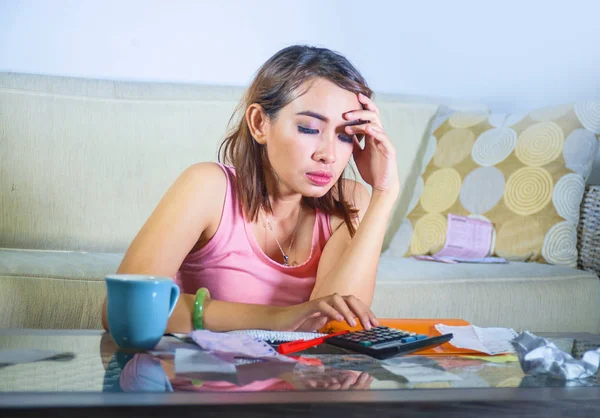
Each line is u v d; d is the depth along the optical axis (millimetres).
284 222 1399
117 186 2166
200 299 1062
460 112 2488
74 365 759
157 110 2234
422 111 2537
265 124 1251
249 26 2592
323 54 1246
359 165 1368
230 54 2580
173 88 2295
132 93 2246
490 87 2756
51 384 670
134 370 743
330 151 1212
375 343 905
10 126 2086
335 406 637
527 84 2779
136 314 840
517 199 2154
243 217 1350
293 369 778
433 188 2330
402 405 656
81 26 2426
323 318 1066
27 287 1580
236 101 2318
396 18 2715
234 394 651
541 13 2766
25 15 2373
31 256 1794
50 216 2098
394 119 2490
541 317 1897
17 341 881
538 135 2211
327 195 1431
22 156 2088
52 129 2123
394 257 2184
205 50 2553
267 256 1372
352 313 1039
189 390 663
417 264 1992
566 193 2107
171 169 2213
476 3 2756
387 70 2721
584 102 2215
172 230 1229
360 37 2691
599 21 2777
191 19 2531
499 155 2246
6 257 1722
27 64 2385
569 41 2777
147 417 601
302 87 1202
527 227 2111
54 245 2107
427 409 663
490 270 1933
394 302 1774
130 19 2471
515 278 1913
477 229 2156
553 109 2268
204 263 1358
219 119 2277
